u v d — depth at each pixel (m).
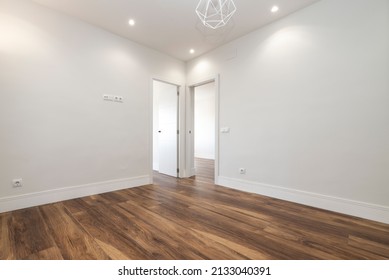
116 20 2.86
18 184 2.37
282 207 2.50
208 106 8.24
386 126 2.02
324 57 2.41
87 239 1.69
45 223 2.00
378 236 1.77
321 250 1.55
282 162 2.82
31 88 2.45
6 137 2.29
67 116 2.75
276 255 1.49
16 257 1.44
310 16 2.51
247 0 2.41
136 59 3.50
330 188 2.40
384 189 2.04
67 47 2.73
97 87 3.03
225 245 1.62
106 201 2.71
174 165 4.40
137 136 3.54
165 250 1.54
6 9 2.29
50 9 2.59
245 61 3.24
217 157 3.67
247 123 3.22
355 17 2.18
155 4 2.49
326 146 2.42
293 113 2.69
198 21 2.87
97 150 3.05
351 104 2.22
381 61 2.04
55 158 2.65
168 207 2.49
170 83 4.10
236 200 2.78
